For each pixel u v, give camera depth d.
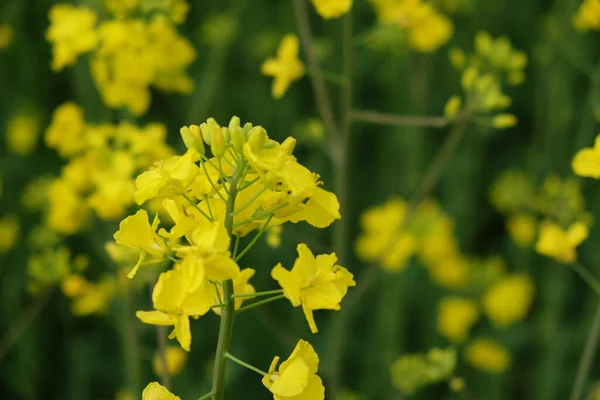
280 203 2.74
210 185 2.83
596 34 9.44
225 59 9.02
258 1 9.59
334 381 6.09
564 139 8.62
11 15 8.70
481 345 7.66
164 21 6.02
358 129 9.23
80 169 5.88
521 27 9.99
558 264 7.52
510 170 9.14
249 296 2.80
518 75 6.31
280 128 8.89
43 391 7.86
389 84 8.87
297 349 2.81
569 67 8.35
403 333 7.57
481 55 6.31
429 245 7.69
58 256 6.40
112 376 7.67
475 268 8.30
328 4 5.35
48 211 6.95
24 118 8.57
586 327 7.71
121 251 4.71
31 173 8.55
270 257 7.76
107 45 5.89
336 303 2.71
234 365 6.60
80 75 6.95
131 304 5.57
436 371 5.61
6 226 7.86
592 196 8.68
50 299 7.93
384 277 7.53
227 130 2.71
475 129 8.67
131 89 6.04
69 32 5.95
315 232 7.82
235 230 2.90
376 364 7.50
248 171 2.75
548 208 7.19
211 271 2.58
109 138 6.35
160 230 2.77
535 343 8.19
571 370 7.80
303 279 2.73
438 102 9.24
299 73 5.93
